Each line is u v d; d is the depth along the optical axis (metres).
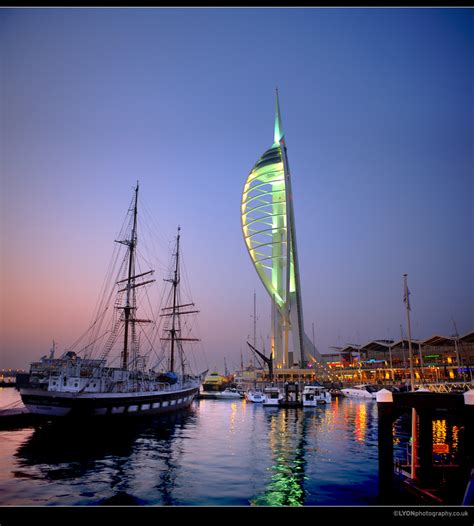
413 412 20.23
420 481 18.98
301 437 39.59
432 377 118.44
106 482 22.64
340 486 21.64
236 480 23.00
